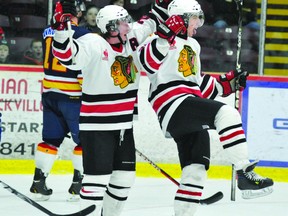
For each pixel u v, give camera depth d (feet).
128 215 40.50
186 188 33.65
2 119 53.57
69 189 44.37
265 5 57.06
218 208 43.62
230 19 58.59
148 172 54.34
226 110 32.68
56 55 30.99
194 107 33.22
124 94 32.30
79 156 43.70
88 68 31.91
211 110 32.89
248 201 46.52
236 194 48.80
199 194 33.73
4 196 45.06
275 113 55.93
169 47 32.83
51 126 44.04
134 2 57.67
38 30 56.34
